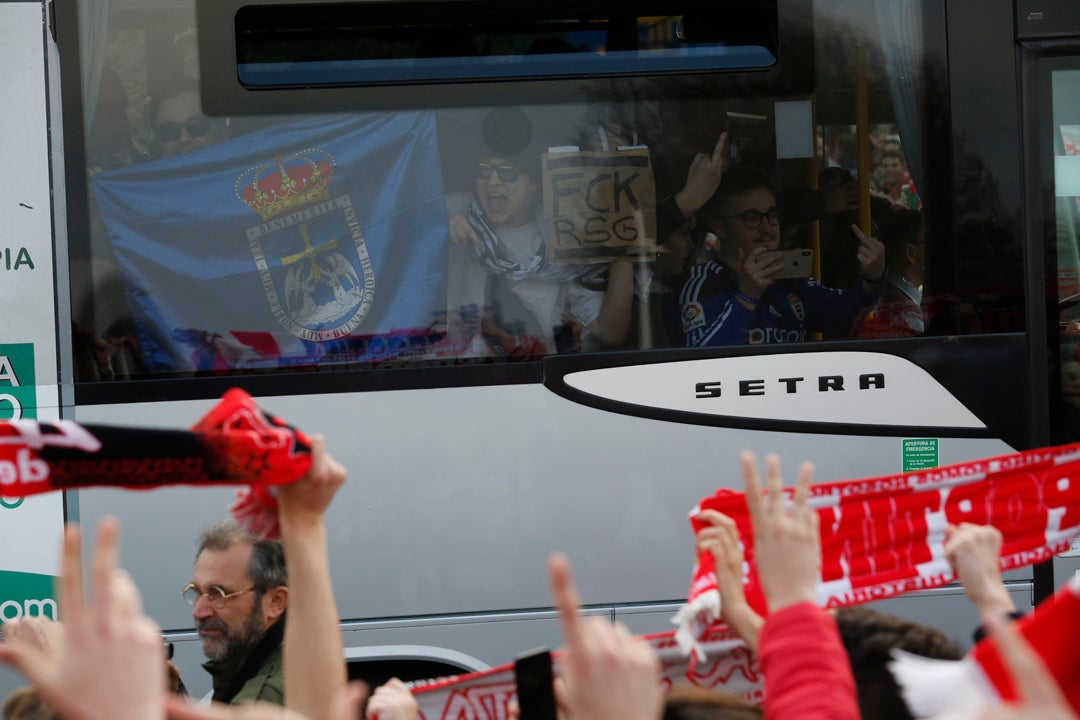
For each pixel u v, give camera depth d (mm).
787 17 4113
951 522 2959
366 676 4082
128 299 3947
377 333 4023
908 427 4137
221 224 3984
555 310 4070
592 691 1302
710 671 2734
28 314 3916
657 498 4055
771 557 1701
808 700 1562
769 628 1647
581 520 4035
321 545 2012
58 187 3922
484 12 4031
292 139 4004
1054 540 3016
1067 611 1548
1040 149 4176
